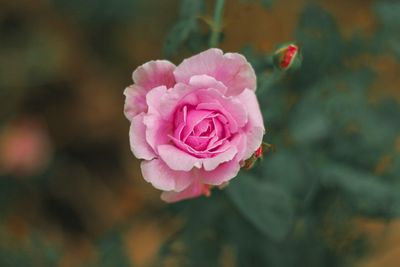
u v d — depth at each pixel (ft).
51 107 3.14
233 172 1.59
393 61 2.30
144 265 2.31
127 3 2.93
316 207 2.14
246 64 1.61
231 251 2.22
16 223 2.89
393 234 2.47
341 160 2.10
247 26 2.53
